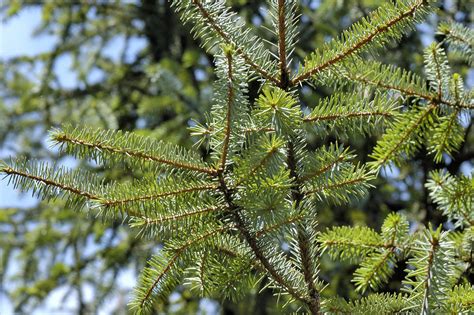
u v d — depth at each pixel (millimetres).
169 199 1201
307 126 1269
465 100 1345
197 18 1256
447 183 1355
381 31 1269
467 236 1398
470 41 1494
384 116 1276
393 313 1292
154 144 1206
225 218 1229
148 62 3455
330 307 1303
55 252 3217
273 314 2521
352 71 1310
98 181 1210
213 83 1179
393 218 1318
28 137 3346
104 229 3121
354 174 1254
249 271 1242
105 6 3502
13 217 3311
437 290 1170
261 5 2641
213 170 1200
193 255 1225
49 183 1194
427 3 1263
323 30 2676
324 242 1330
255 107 1207
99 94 3410
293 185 1193
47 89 3396
